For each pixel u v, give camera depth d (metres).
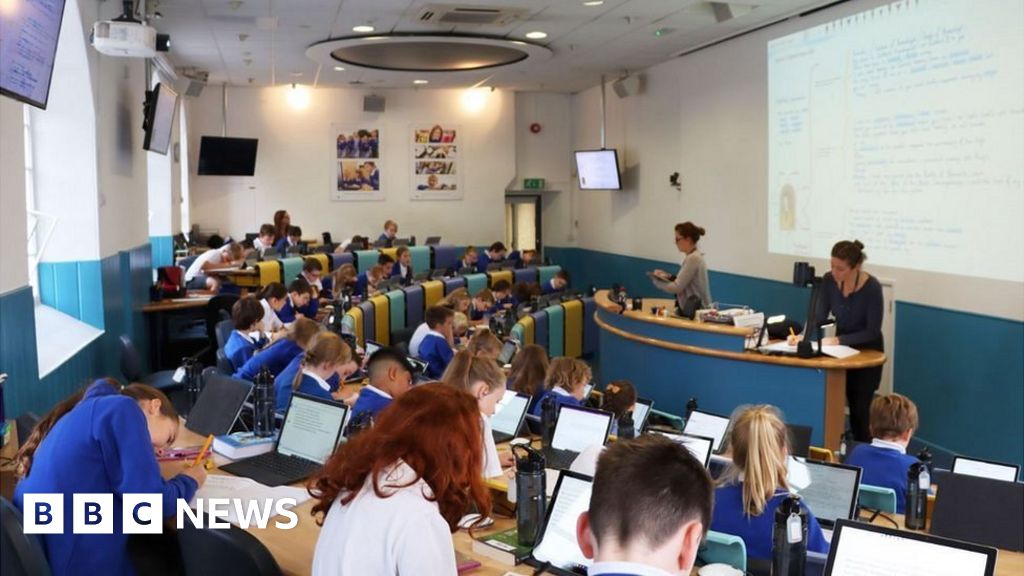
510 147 15.19
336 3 8.19
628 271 13.34
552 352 9.16
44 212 6.57
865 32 7.56
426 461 1.95
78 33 6.31
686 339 6.69
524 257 12.59
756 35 9.39
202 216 14.27
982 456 6.36
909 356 7.12
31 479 2.75
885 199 7.35
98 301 6.72
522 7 8.36
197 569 2.46
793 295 8.81
